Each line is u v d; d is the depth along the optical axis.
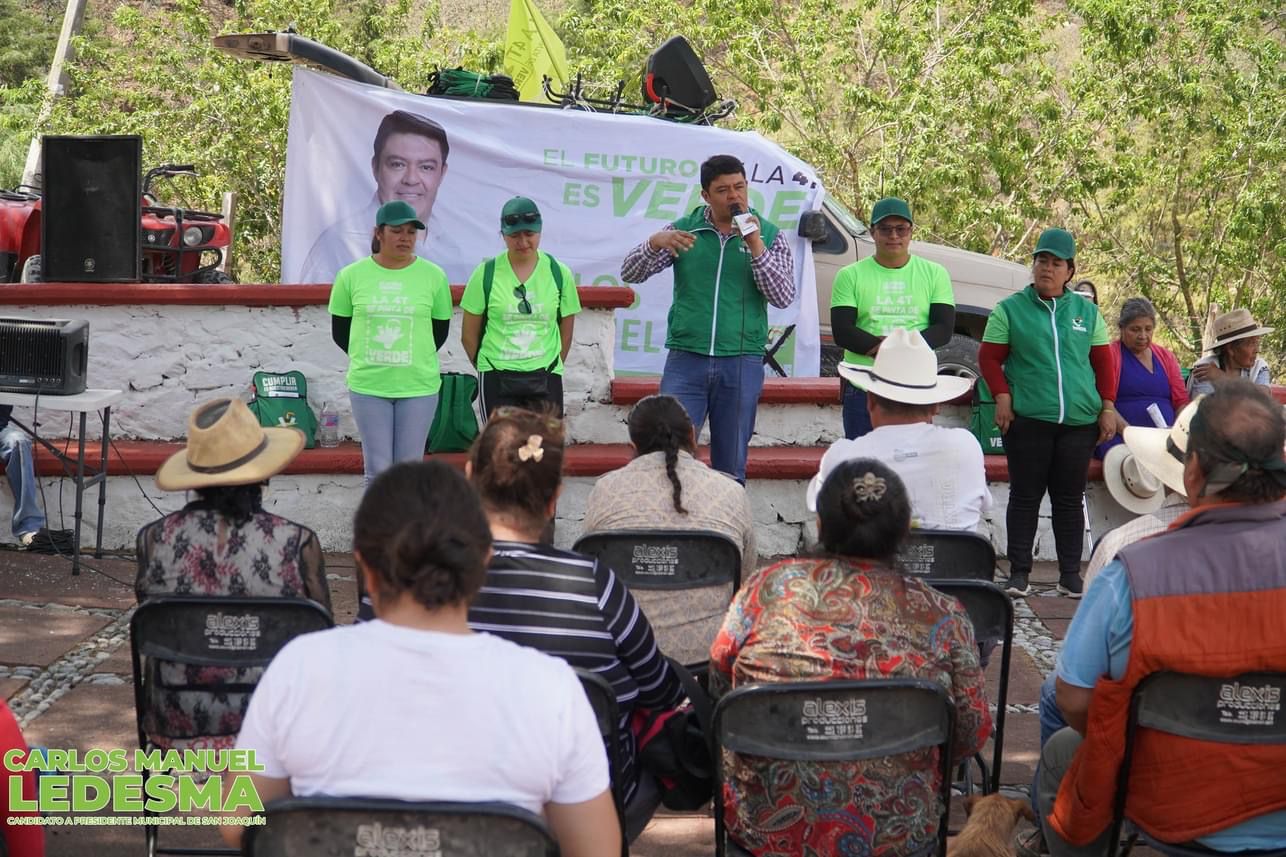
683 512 4.16
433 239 8.84
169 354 7.82
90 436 7.89
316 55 8.48
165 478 3.65
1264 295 16.89
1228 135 15.91
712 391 6.52
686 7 17.89
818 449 7.91
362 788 2.15
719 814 3.21
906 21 16.89
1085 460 6.73
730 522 4.21
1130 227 17.50
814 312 8.97
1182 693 2.97
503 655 2.20
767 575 3.18
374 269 6.52
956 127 16.03
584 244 8.90
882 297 6.67
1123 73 15.95
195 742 3.62
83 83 17.52
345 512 7.47
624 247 8.92
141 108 16.97
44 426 7.80
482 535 2.22
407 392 6.55
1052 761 3.53
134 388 7.84
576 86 9.59
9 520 7.16
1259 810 2.99
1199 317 17.45
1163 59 16.39
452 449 7.63
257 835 2.20
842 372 4.86
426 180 8.77
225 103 15.83
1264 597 2.90
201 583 3.66
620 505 4.20
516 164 8.80
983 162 15.98
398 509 2.19
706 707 3.32
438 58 17.38
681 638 4.02
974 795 4.16
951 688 3.12
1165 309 17.77
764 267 6.29
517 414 3.12
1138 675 2.94
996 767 4.09
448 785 2.15
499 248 8.86
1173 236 17.34
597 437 7.94
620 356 9.02
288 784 2.22
